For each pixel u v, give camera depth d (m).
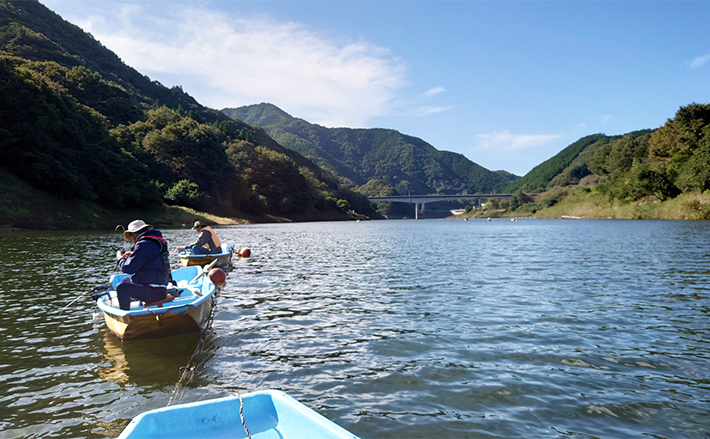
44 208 41.09
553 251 20.30
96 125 60.59
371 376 5.15
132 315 6.19
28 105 47.59
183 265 13.86
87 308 8.75
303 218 113.88
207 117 184.88
